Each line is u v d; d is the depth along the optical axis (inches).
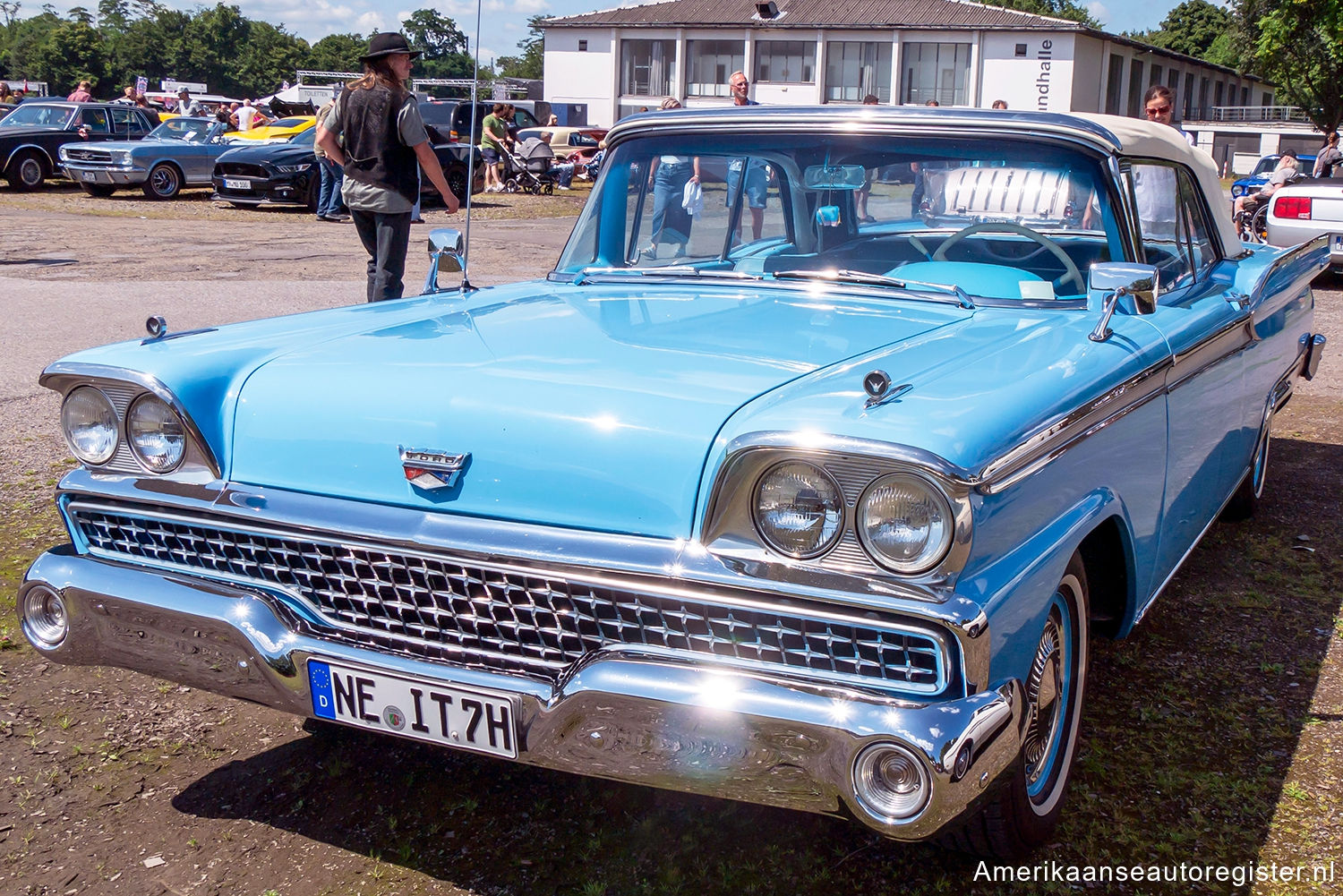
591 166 1085.8
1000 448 75.0
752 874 93.4
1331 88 2028.8
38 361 279.6
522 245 553.0
